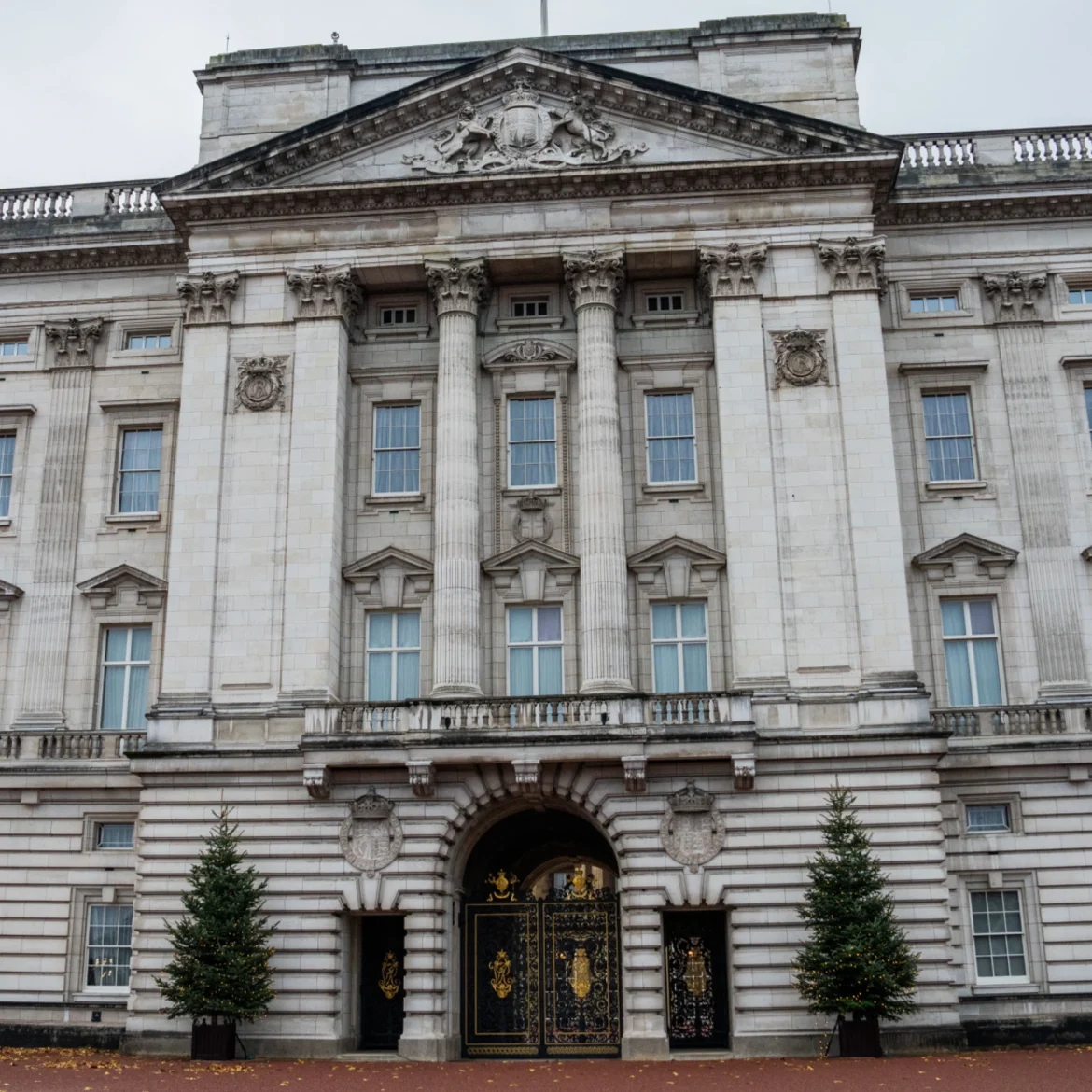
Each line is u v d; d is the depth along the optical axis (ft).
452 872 114.52
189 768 115.96
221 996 104.99
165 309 138.00
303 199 128.06
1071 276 131.54
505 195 127.54
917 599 124.47
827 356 122.42
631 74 127.24
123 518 132.87
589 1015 112.27
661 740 110.32
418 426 129.08
